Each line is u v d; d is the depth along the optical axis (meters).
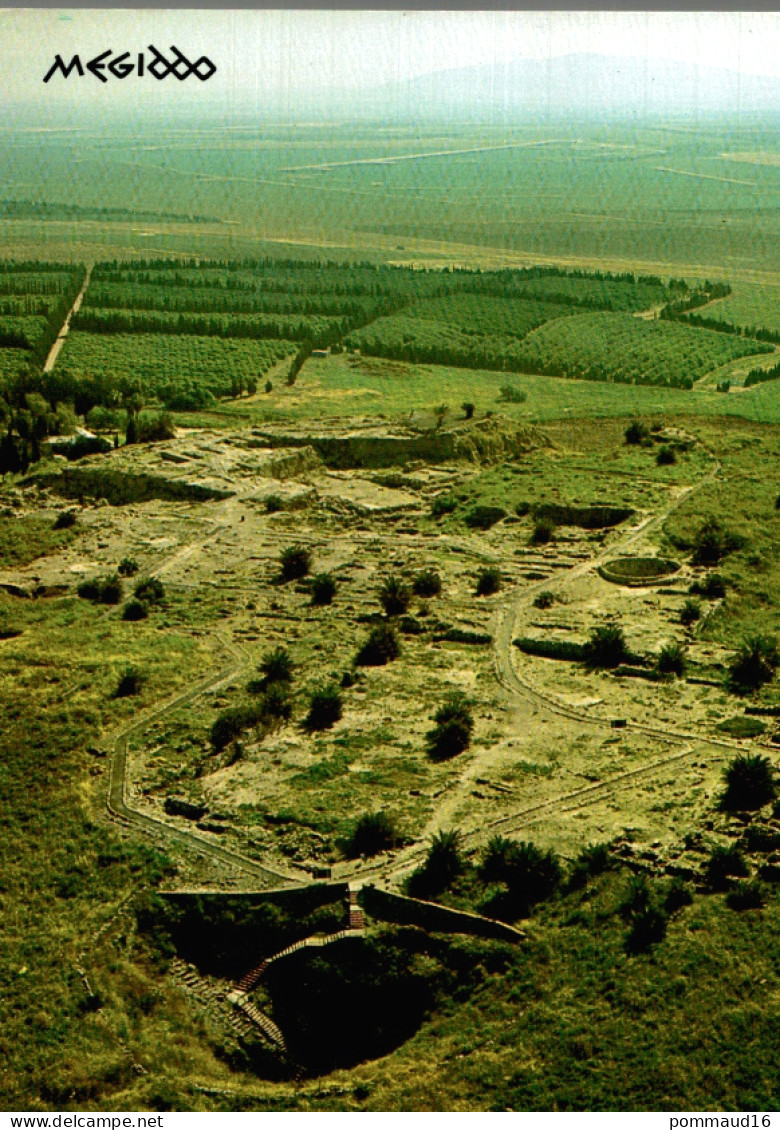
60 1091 59.59
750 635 104.62
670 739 85.25
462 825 74.00
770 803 74.69
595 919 65.31
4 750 85.50
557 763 81.69
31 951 68.06
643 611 108.56
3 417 171.62
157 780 81.56
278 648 100.44
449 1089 57.22
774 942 62.66
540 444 165.25
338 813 75.81
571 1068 57.22
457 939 64.56
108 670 96.88
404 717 89.38
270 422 172.75
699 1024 58.41
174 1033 63.34
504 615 108.88
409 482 146.50
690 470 150.25
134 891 71.12
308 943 65.25
